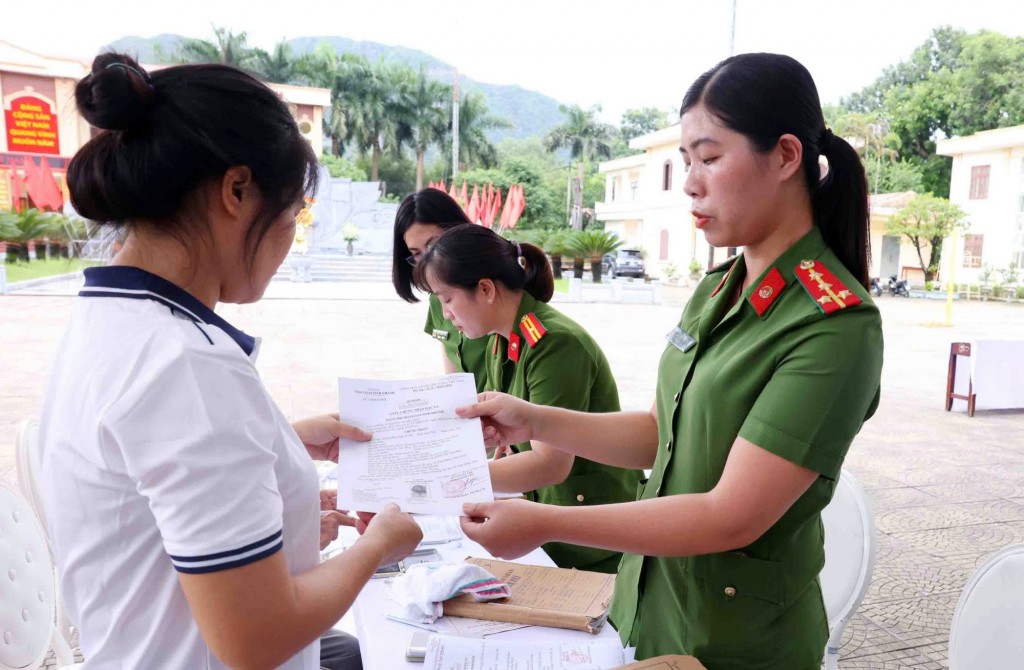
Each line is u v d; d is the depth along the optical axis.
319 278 20.80
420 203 2.25
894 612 2.97
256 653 0.72
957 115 29.94
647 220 28.33
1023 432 5.98
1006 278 21.27
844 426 1.03
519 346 1.86
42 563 1.59
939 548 3.60
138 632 0.77
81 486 0.74
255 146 0.78
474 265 1.80
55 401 0.79
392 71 36.75
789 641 1.17
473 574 1.38
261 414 0.77
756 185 1.07
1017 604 1.13
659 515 1.06
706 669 1.19
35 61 21.42
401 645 1.23
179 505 0.68
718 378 1.13
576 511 1.10
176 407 0.70
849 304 1.03
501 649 1.18
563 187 42.91
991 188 22.50
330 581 0.82
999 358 6.60
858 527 1.61
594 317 13.87
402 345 9.15
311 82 35.19
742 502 1.03
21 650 1.48
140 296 0.77
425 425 1.27
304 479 0.86
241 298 0.89
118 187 0.75
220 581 0.69
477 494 1.14
